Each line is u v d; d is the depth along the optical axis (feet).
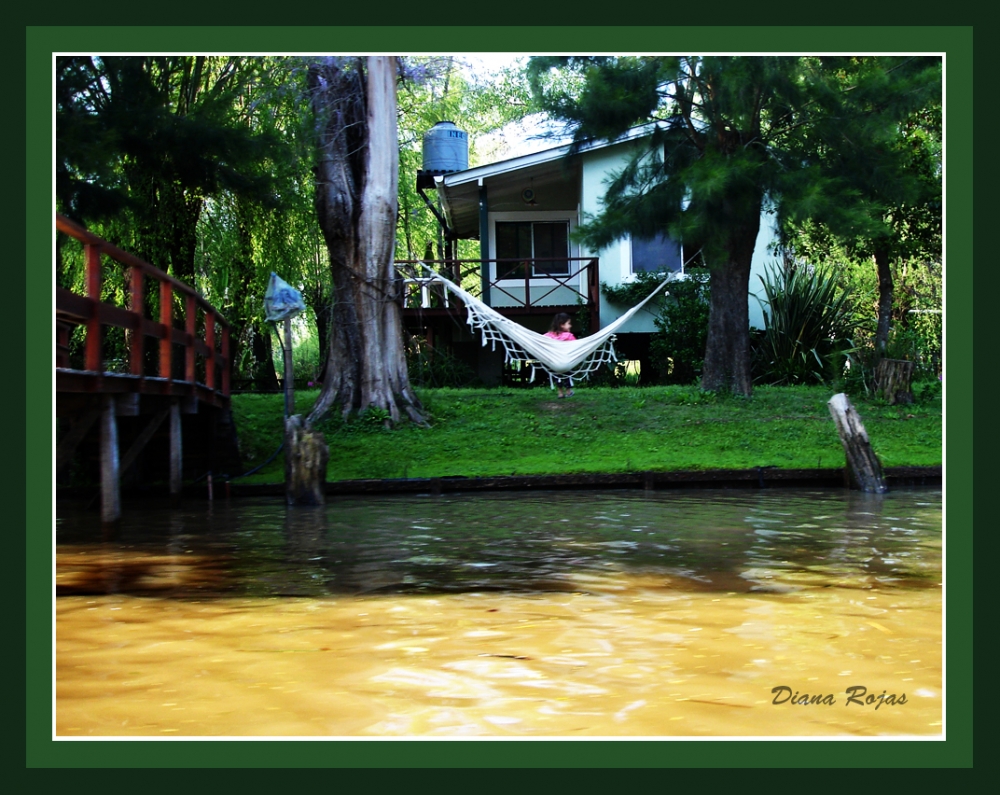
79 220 32.14
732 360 45.73
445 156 65.72
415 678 11.05
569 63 42.14
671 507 27.84
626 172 43.75
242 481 35.27
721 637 12.71
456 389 52.90
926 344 58.65
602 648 12.22
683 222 38.96
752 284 59.88
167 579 17.24
